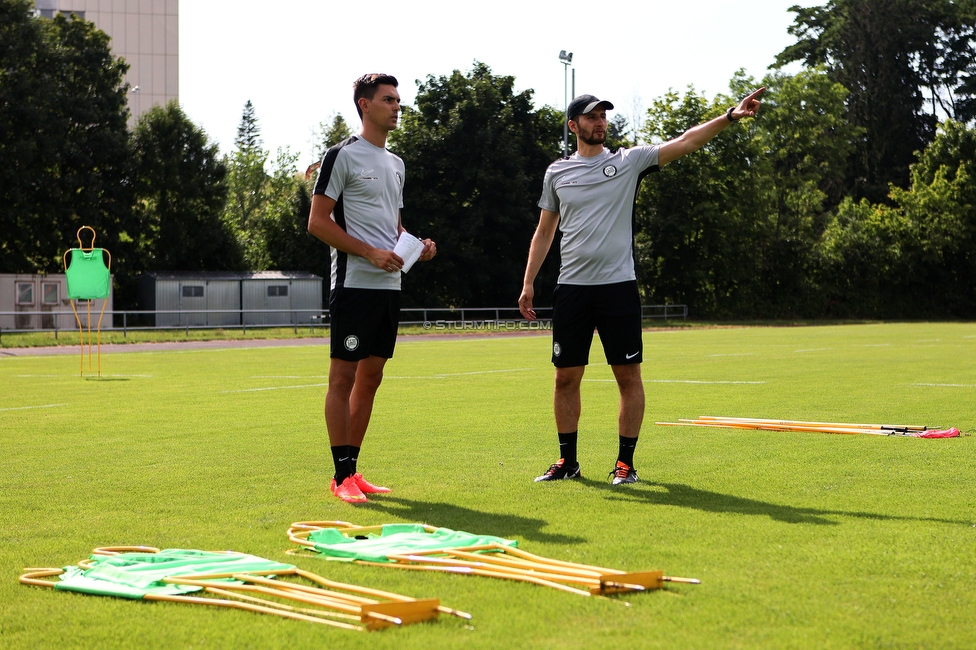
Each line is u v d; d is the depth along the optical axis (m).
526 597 3.56
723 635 3.15
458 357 21.34
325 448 7.81
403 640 3.10
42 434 8.73
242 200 76.62
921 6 68.81
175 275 43.88
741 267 57.97
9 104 43.06
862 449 7.46
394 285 6.17
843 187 70.00
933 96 70.94
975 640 3.10
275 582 3.66
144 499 5.69
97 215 45.41
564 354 6.34
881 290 60.28
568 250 6.35
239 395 12.62
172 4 75.56
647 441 7.99
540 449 7.68
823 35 73.06
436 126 52.28
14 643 3.16
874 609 3.42
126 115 46.97
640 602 3.50
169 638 3.18
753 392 12.41
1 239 44.38
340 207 6.16
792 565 4.01
